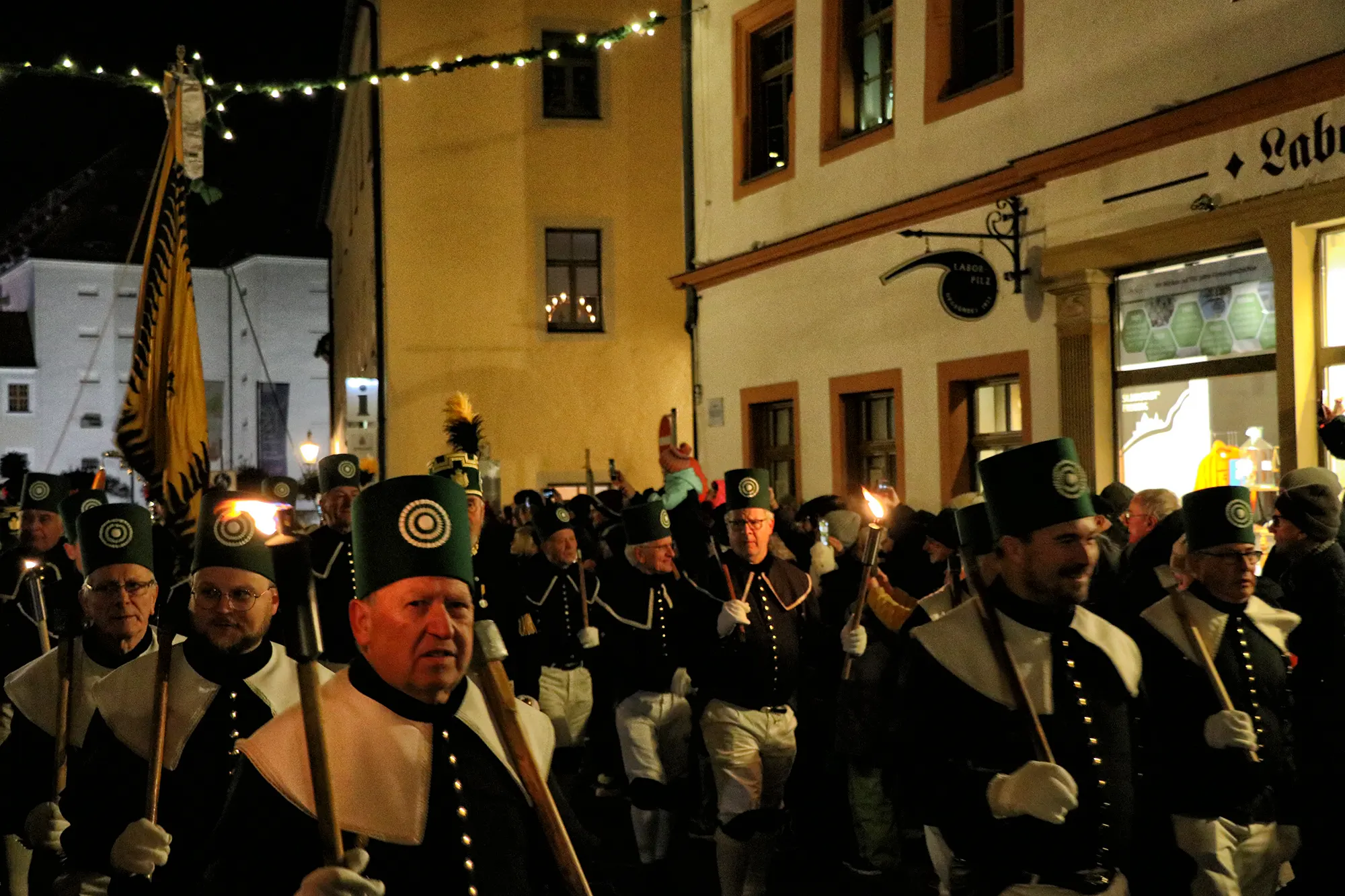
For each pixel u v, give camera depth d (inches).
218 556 150.5
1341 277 369.4
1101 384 443.2
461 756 104.4
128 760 147.1
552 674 373.7
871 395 572.7
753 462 652.1
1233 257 398.6
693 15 696.4
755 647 259.1
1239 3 391.9
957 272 480.7
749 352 647.8
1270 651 180.2
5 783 176.2
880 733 267.4
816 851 316.2
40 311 2105.1
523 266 877.2
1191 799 169.3
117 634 177.2
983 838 138.0
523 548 428.5
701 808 334.0
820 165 592.4
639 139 893.8
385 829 99.5
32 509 276.8
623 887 289.6
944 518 269.6
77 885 144.9
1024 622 143.4
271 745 100.2
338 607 270.2
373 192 883.4
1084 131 449.1
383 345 860.0
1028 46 473.4
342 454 279.4
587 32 885.2
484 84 872.9
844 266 573.6
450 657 101.7
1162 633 175.9
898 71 542.9
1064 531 139.9
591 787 377.1
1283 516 222.8
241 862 98.0
